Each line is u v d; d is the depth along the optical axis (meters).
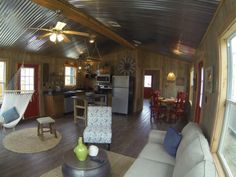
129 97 7.73
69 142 4.26
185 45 4.73
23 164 3.21
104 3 3.01
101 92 7.94
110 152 3.79
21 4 3.29
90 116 4.24
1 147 3.90
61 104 7.06
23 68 6.21
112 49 8.19
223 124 2.17
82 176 2.29
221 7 1.95
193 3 2.11
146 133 5.14
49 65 7.12
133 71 8.25
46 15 3.85
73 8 3.36
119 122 6.35
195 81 5.14
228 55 2.15
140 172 2.20
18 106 4.97
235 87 2.06
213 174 1.45
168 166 2.37
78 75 8.80
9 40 4.87
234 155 1.93
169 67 8.41
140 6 2.77
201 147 1.93
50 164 3.22
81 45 6.92
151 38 5.04
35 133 4.83
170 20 3.00
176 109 6.57
